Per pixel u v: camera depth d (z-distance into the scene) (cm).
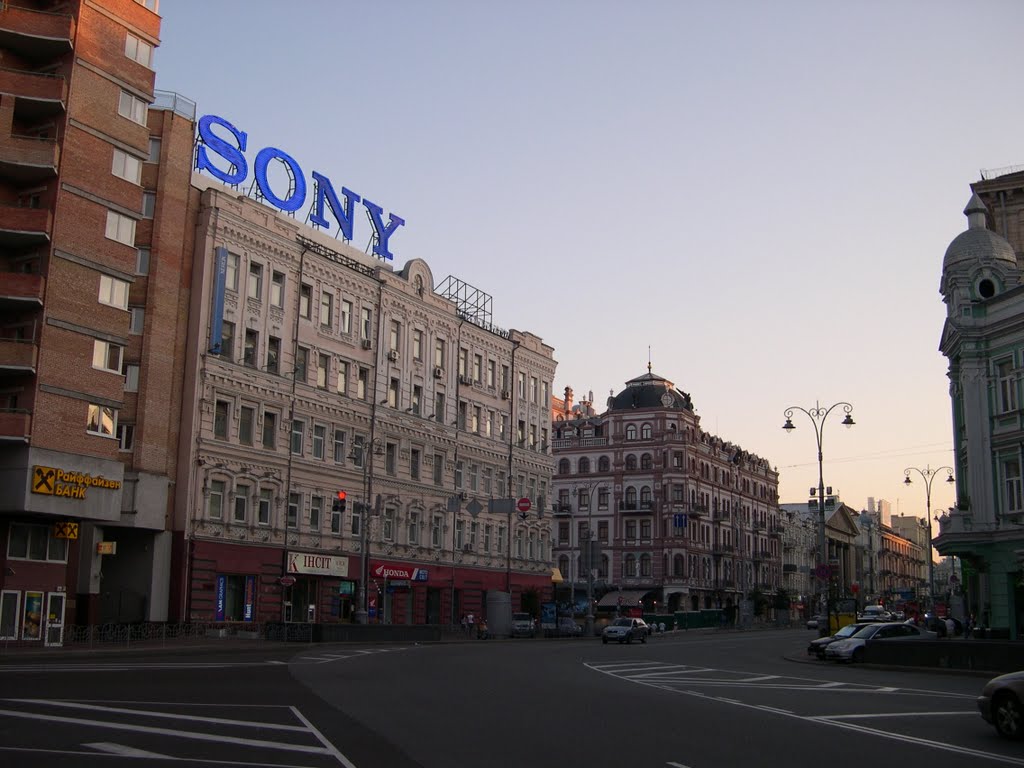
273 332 5278
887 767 1255
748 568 11956
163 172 4734
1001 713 1543
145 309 4609
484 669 2945
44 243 3891
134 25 4275
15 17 3916
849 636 3881
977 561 4394
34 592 3850
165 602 4575
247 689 2089
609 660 3719
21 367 3728
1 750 1210
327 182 5953
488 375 7300
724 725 1653
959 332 4512
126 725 1459
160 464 4594
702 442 10975
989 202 5731
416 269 6506
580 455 10825
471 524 6931
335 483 5659
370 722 1594
